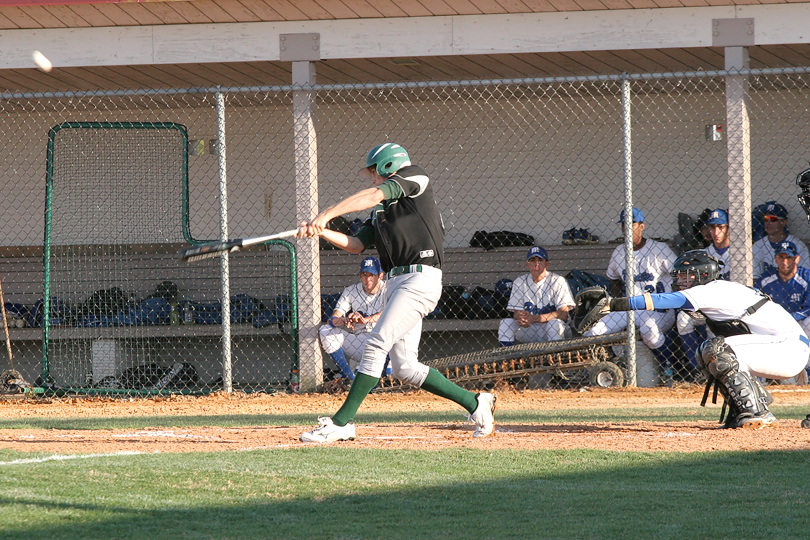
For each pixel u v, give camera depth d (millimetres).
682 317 30516
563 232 41000
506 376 31453
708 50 32906
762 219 36688
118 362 36781
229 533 10133
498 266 41688
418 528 10367
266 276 41250
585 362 30797
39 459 15133
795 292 30281
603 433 18469
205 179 43375
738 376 18250
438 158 42688
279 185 43125
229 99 41344
